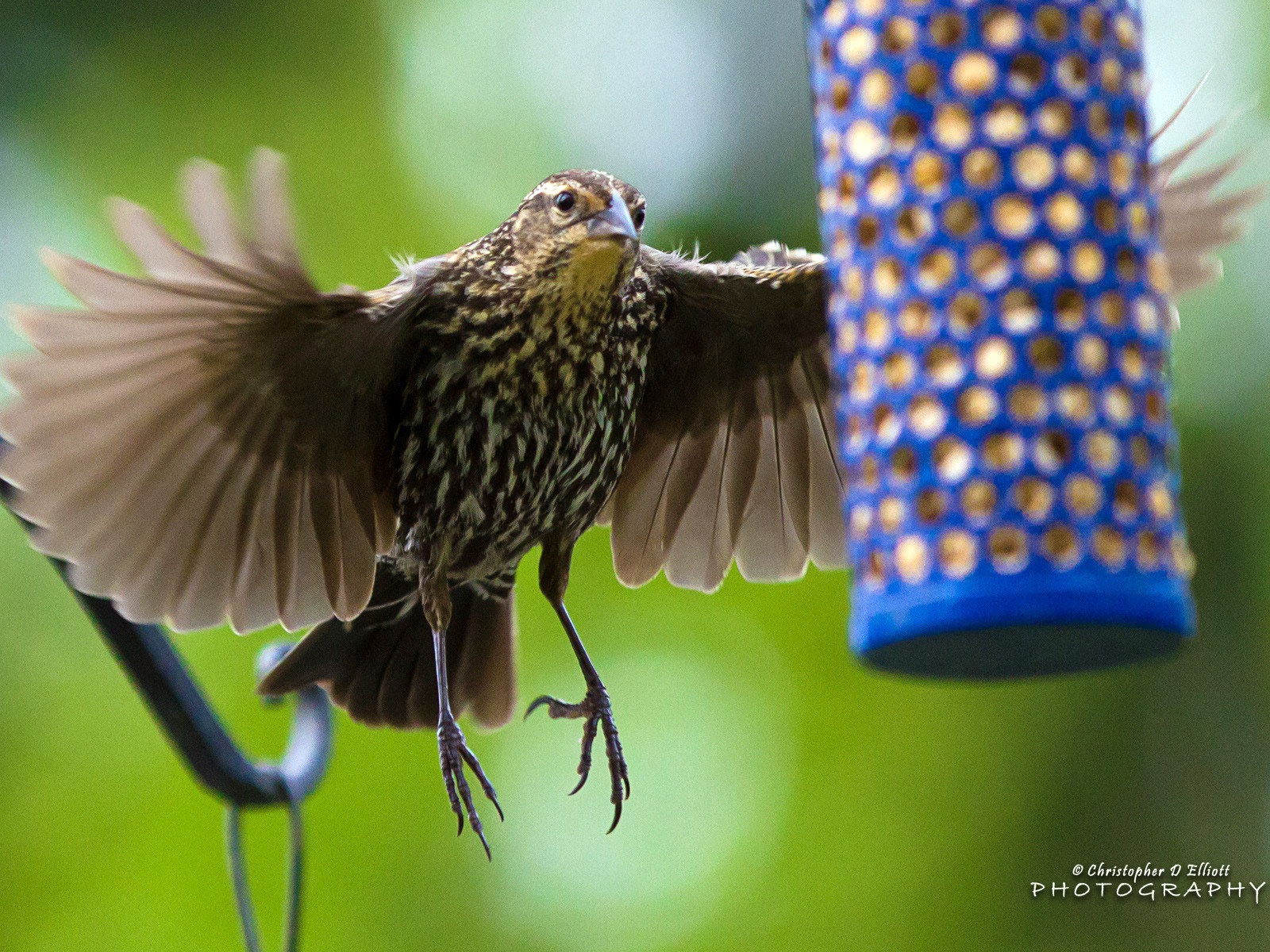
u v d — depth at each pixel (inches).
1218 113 553.6
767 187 624.1
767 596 565.6
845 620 565.3
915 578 247.3
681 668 557.6
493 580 364.8
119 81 623.5
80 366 282.4
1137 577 242.2
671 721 553.6
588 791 543.5
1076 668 257.9
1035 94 255.9
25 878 518.3
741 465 371.6
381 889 521.3
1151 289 259.0
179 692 313.0
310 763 338.3
